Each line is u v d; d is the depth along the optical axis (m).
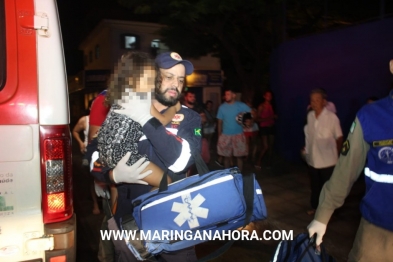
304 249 2.05
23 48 2.19
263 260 3.79
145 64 1.99
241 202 1.98
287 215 5.04
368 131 2.00
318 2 8.69
